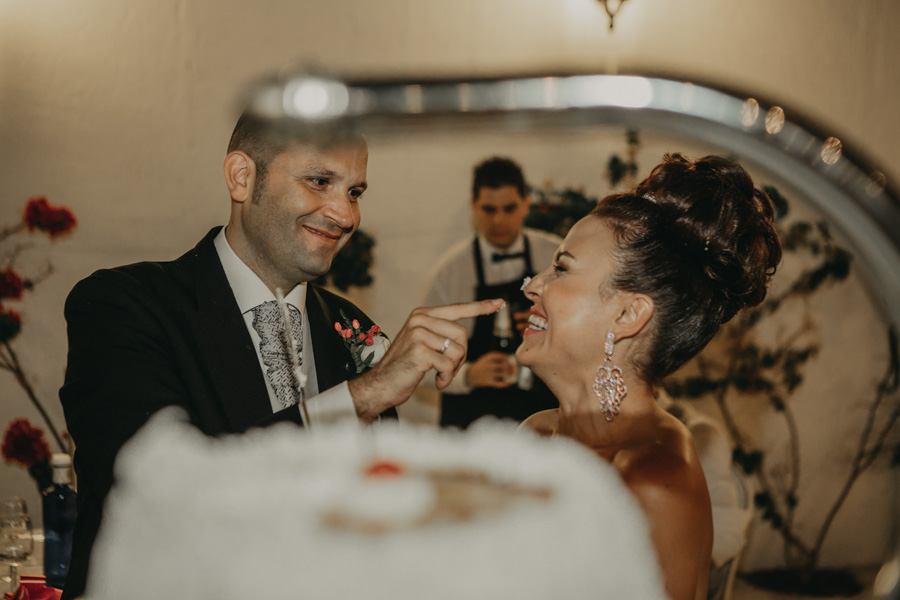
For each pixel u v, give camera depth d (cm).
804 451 454
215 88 421
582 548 54
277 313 189
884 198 46
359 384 143
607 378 145
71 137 418
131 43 418
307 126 41
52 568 197
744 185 149
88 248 421
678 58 438
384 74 42
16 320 414
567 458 64
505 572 51
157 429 131
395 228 431
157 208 423
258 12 419
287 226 180
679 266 144
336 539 52
